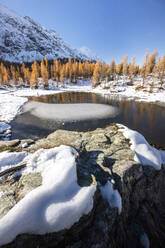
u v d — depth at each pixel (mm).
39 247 2428
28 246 2342
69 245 2652
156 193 6074
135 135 7504
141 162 5938
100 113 22234
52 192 2988
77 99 36062
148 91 40438
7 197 3203
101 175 4461
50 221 2525
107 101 33281
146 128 16016
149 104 29266
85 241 2754
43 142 6879
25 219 2438
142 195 5465
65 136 7727
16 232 2312
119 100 34781
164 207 6207
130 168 5082
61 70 69125
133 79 58750
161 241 4605
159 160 6441
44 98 36469
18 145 6430
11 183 3660
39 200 2758
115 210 3598
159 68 48906
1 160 4555
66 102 31562
